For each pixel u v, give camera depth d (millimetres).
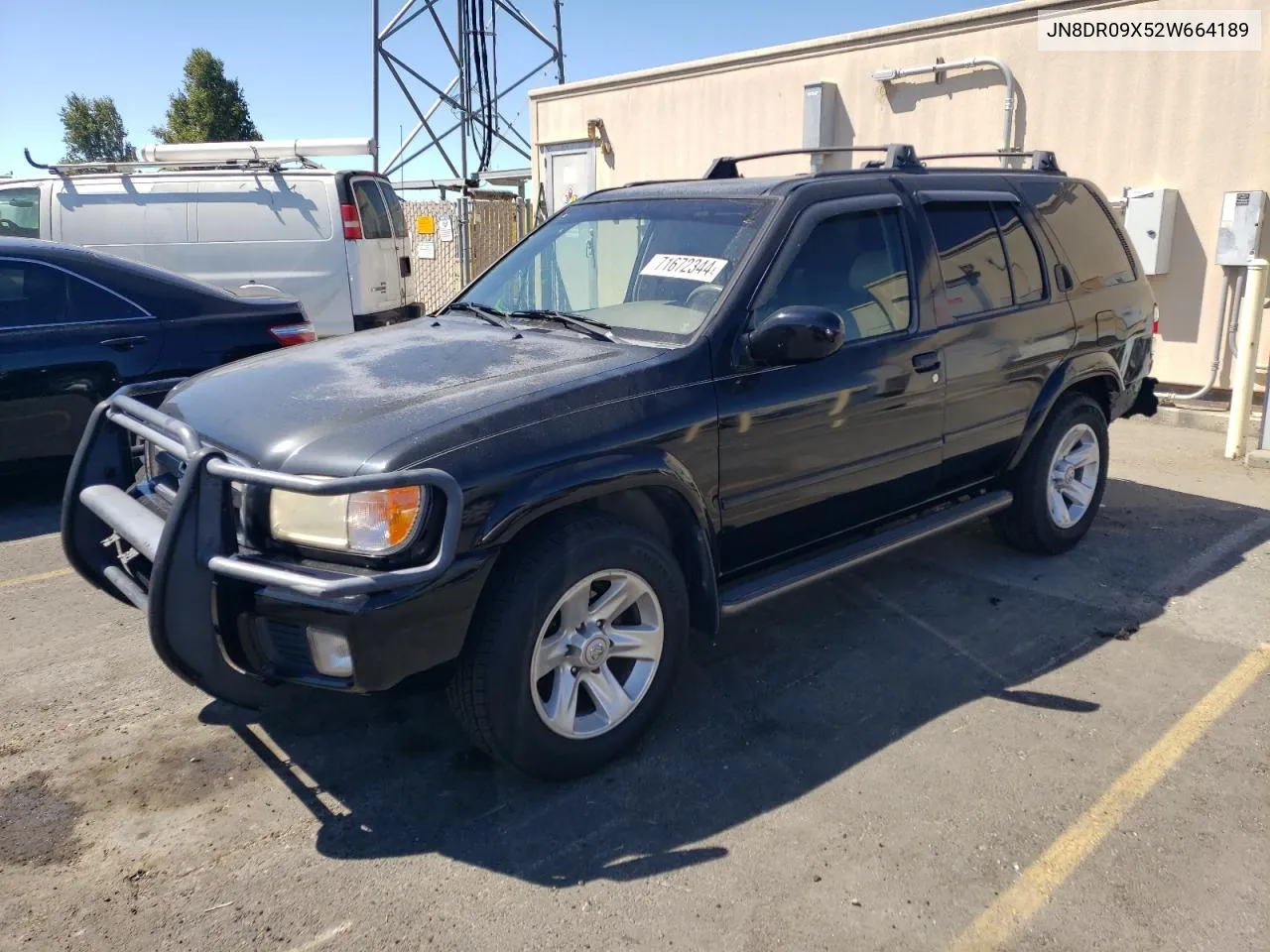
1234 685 3873
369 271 10359
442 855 2896
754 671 4020
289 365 3648
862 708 3723
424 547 2783
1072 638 4309
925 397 4195
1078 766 3324
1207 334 8711
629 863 2852
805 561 3955
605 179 13359
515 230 15469
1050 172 5406
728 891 2732
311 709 3740
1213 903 2666
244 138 38344
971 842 2930
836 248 3971
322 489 2586
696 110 12086
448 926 2604
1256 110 8117
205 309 6406
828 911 2648
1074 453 5238
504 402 3059
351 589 2609
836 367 3828
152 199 9930
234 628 2902
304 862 2867
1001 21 9352
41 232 9852
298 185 10039
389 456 2779
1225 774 3266
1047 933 2564
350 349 3811
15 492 6734
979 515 4645
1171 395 8812
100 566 3639
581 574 3074
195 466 2793
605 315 3896
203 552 2787
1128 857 2855
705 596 3525
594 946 2529
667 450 3303
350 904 2689
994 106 9578
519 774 3303
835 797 3156
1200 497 6332
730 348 3521
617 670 3430
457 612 2842
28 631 4426
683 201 4211
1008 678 3945
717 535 3590
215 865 2855
